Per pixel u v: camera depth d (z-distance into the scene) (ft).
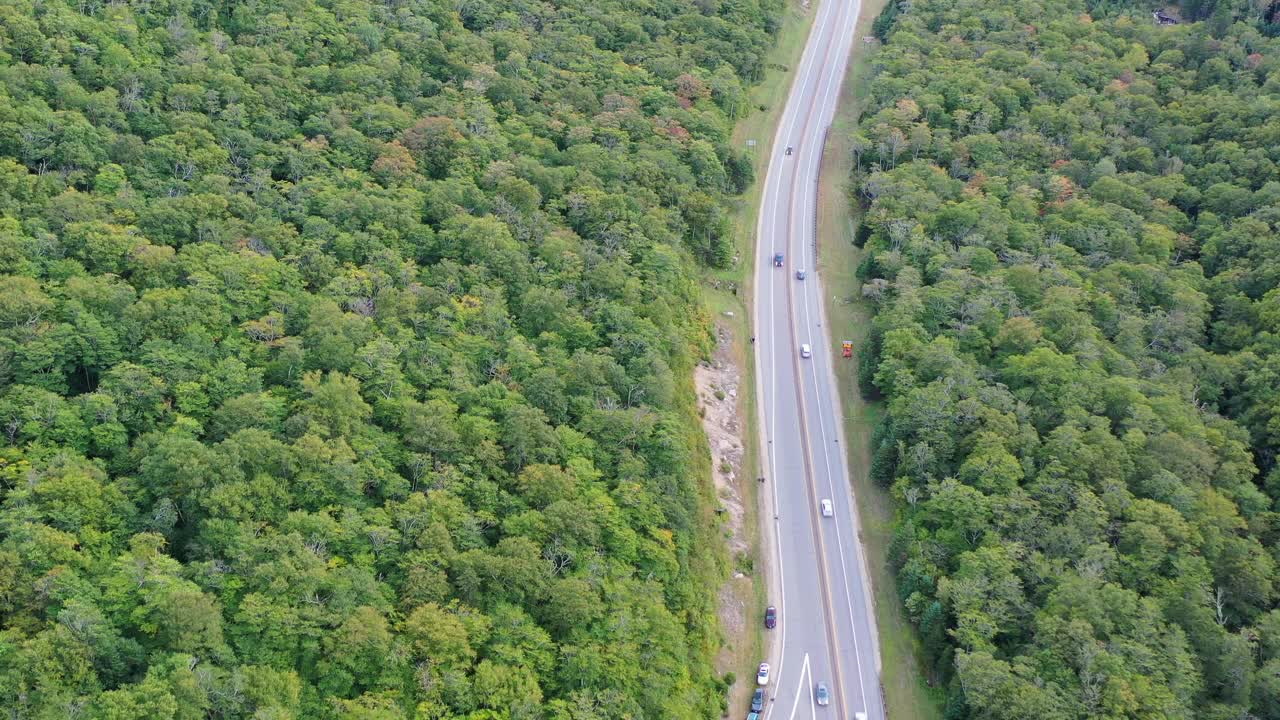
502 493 460.55
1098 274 650.84
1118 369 587.68
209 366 475.72
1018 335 593.42
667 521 487.61
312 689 381.60
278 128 638.12
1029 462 523.70
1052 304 617.62
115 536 404.98
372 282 548.31
